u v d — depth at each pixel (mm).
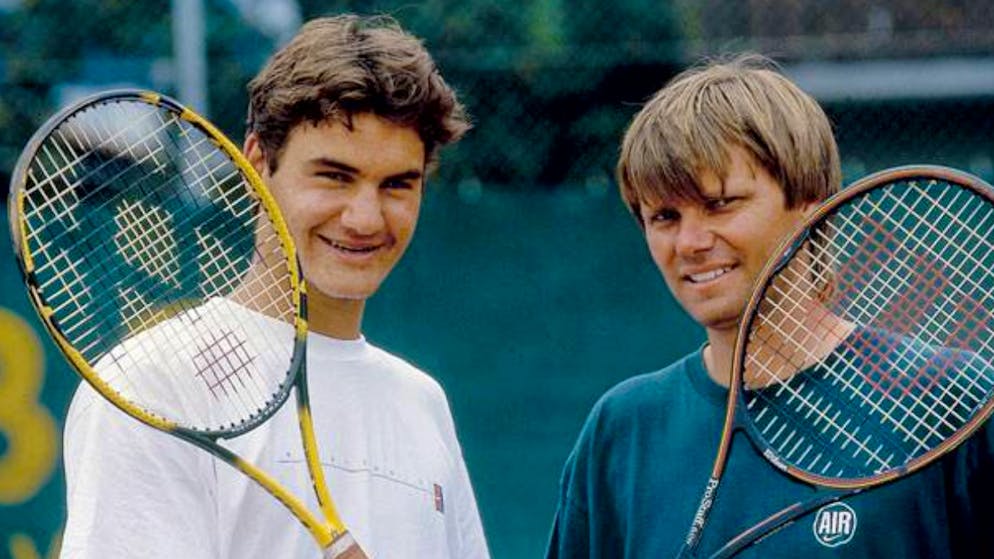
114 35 11172
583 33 11266
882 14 11672
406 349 10961
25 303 10711
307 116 4875
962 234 9508
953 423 5191
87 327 8484
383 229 4969
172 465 4789
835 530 5000
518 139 11039
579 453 5531
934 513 4969
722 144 4988
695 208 5062
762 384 5262
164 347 4926
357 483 5023
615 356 10852
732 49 11078
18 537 10688
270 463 4938
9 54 11195
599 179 11047
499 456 10898
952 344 7770
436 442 5273
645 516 5285
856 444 5391
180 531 4750
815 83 11602
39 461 10688
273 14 11195
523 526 10859
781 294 5156
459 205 10930
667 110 5125
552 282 10859
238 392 4957
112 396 4727
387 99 4852
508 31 11180
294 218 4977
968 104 10859
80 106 4887
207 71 10750
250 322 5066
